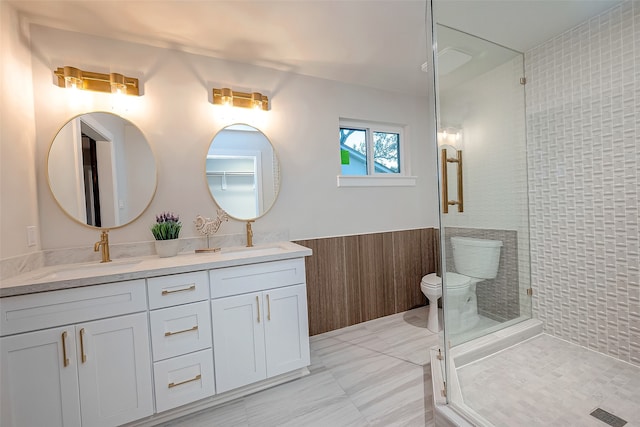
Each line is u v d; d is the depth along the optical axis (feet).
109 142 5.62
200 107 6.40
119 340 4.28
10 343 3.67
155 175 5.97
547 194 6.52
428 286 7.50
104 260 5.28
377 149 9.07
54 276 4.61
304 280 5.81
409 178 9.22
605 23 5.43
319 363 6.18
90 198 5.46
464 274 6.42
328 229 7.94
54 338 3.90
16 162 4.50
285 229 7.33
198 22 5.29
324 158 7.88
